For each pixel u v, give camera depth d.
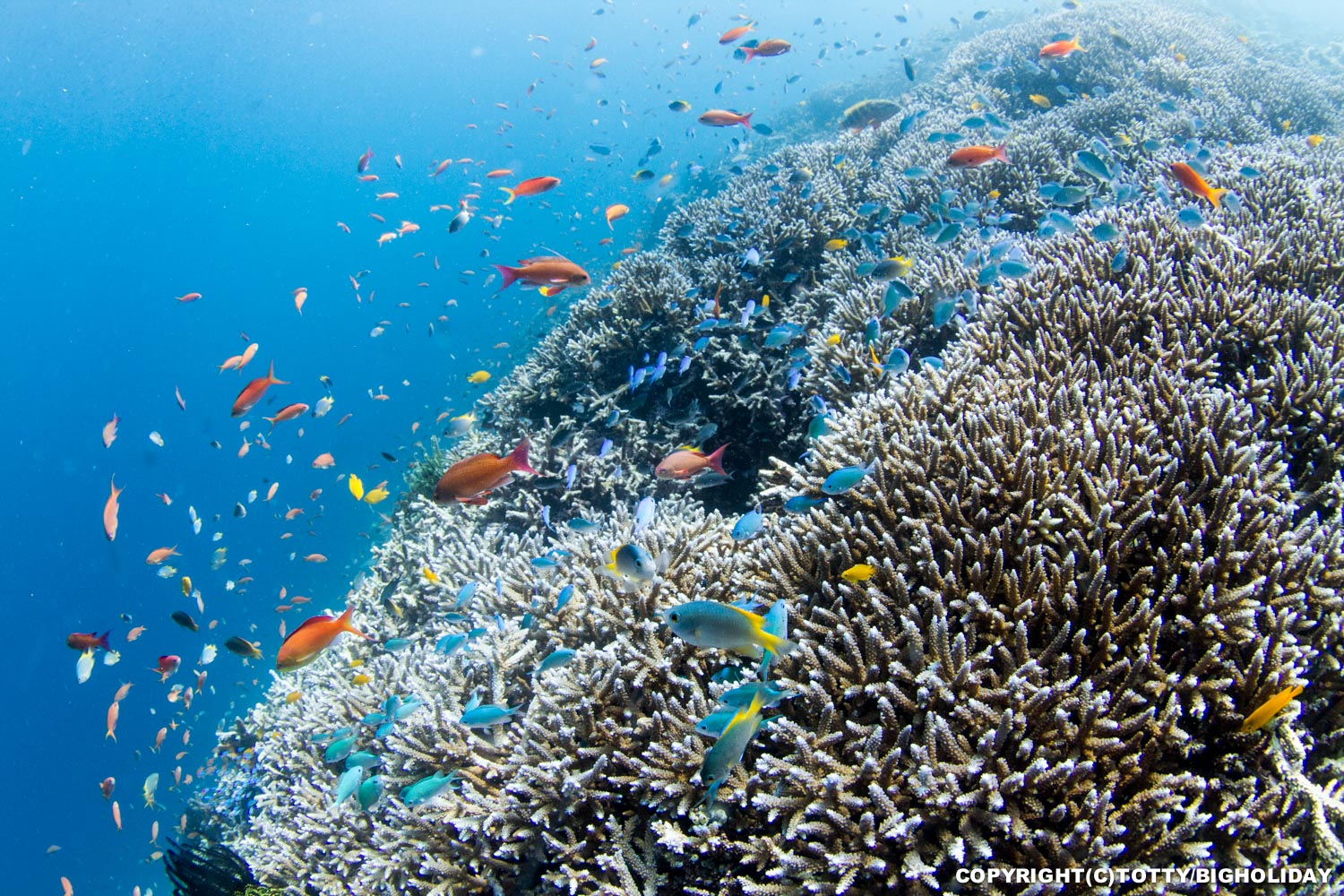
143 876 19.98
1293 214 5.86
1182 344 3.96
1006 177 8.40
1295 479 3.44
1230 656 2.40
